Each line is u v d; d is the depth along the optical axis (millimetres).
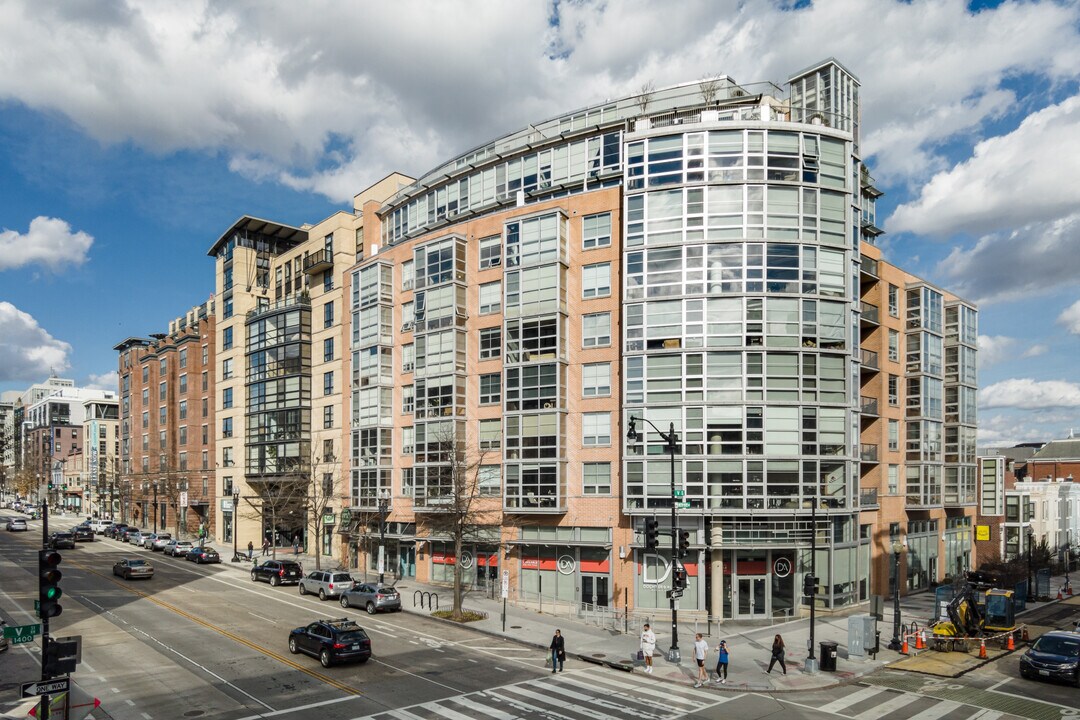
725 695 23469
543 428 39812
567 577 39156
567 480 39312
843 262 37156
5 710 19953
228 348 72938
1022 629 33406
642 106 42625
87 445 131250
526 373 40781
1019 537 65188
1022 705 22672
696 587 35750
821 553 37344
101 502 114562
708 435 35656
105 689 22797
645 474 36375
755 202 36531
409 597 40531
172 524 84938
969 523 55406
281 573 45844
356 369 50781
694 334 36250
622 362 37812
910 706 22438
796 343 35938
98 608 36875
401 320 48938
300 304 63125
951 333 52844
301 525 63031
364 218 56469
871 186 47625
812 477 35562
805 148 36969
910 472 47219
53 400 165375
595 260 39906
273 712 20734
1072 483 81500
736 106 41906
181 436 81250
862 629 28984
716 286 36281
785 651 29344
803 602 37094
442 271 45438
